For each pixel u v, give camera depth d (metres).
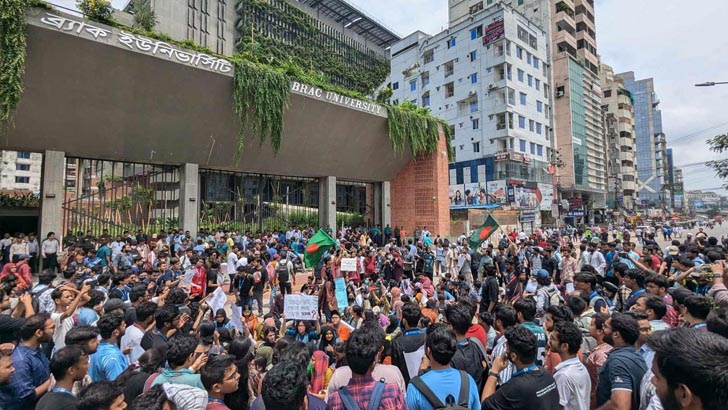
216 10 52.12
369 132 22.62
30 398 3.05
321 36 64.88
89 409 2.12
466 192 41.97
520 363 2.63
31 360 3.17
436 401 2.31
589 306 4.77
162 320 4.12
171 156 17.17
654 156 96.12
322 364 3.89
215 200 20.61
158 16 45.28
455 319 3.46
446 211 25.70
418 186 25.91
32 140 13.77
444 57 45.19
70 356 2.70
